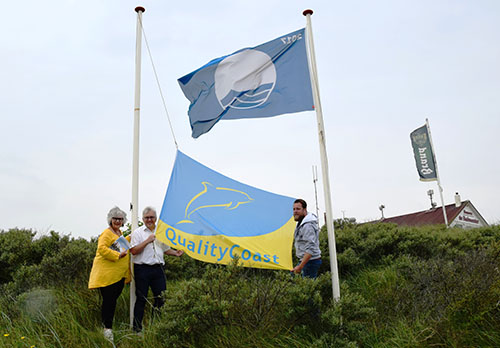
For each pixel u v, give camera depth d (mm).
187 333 4754
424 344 4488
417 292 5531
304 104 5992
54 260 7176
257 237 5848
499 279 5117
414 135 21375
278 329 4793
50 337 5117
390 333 4824
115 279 5527
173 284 7746
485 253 5652
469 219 28938
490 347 4387
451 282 5289
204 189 6328
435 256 7887
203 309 4586
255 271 7215
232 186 6434
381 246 8164
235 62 6535
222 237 5793
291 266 5617
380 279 6684
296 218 5801
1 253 8352
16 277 7047
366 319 4910
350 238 8430
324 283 5188
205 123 6680
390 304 5445
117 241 5391
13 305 6039
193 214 6016
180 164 6496
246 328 4750
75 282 6781
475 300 4910
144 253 5723
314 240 5625
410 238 8461
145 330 5117
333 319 4527
